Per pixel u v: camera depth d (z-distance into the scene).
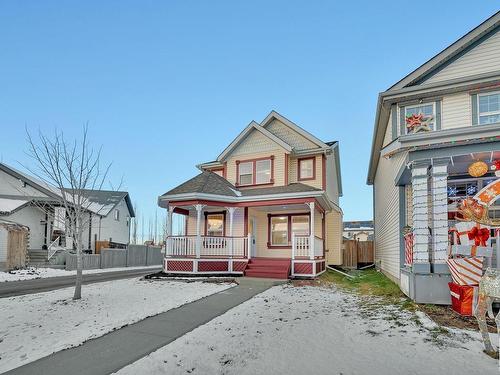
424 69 12.08
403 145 8.23
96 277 16.03
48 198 22.53
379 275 15.41
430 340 5.19
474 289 6.50
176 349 5.09
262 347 5.10
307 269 13.91
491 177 9.96
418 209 8.01
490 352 4.53
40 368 4.40
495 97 11.24
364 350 4.88
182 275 14.25
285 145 17.22
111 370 4.32
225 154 18.66
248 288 11.09
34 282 13.70
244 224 16.41
